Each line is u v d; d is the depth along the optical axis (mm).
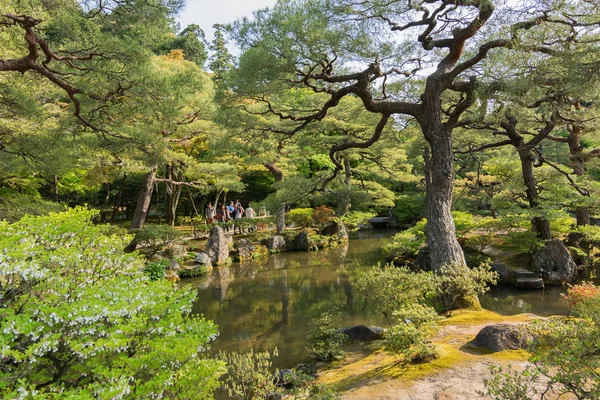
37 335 2582
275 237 19766
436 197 8852
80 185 19609
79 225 3959
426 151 20750
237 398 5207
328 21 8438
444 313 7547
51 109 13172
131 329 2879
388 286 6531
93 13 7871
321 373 5816
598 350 2816
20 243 3408
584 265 12562
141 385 2670
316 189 15602
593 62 7004
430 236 8742
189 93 8867
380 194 21359
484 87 8141
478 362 4852
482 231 17312
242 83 9062
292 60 8461
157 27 8234
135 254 4188
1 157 9047
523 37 7465
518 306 9938
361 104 15812
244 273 14938
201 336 3264
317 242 20656
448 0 8148
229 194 30266
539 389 3943
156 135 11188
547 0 7340
